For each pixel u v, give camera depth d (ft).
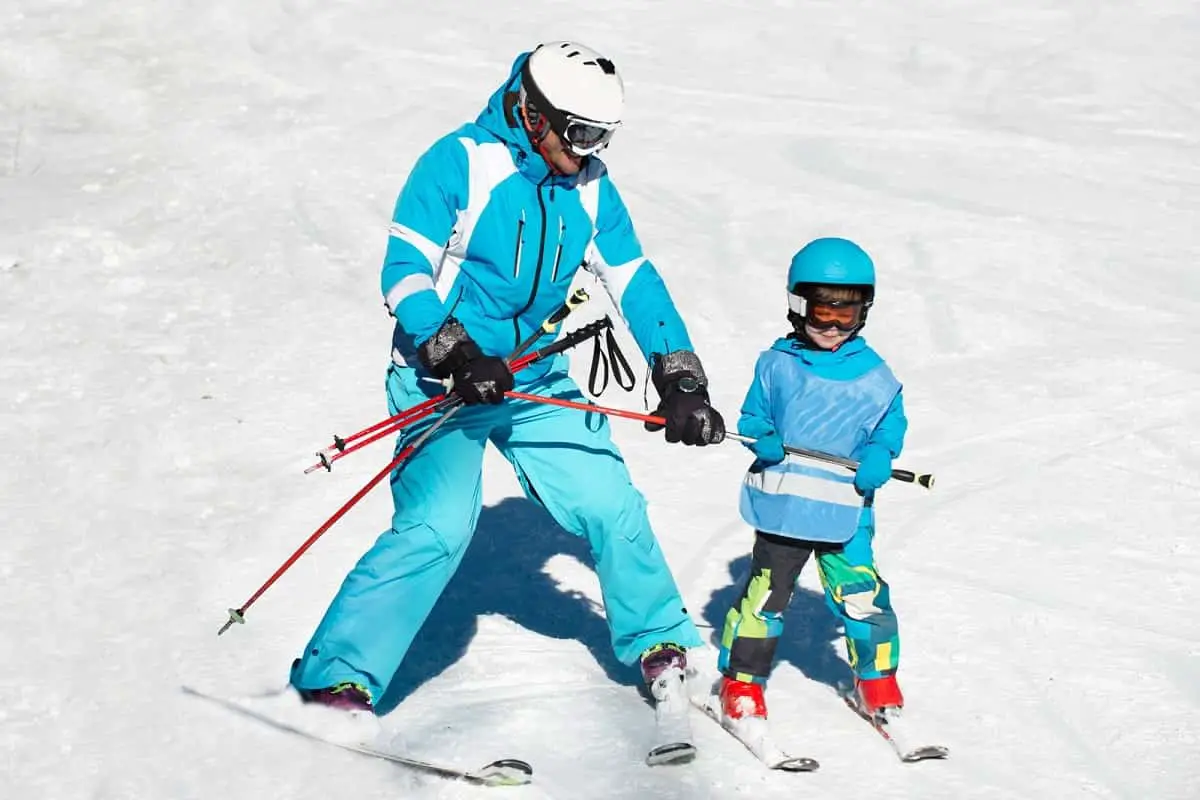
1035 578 52.90
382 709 43.86
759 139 98.94
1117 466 61.98
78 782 39.17
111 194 87.86
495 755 41.22
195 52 110.42
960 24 119.03
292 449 61.46
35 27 113.60
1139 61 112.68
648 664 43.83
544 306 43.09
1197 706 44.60
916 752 41.39
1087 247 83.97
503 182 41.09
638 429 65.46
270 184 89.81
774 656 48.03
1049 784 40.55
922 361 72.90
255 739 41.29
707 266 80.48
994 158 97.25
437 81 105.70
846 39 115.65
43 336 70.59
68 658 45.47
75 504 55.77
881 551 54.90
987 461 62.59
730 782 40.24
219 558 52.47
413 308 40.16
